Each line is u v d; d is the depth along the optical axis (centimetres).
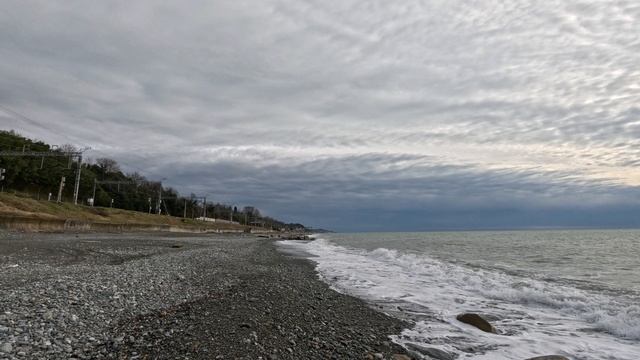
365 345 879
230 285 1509
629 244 5941
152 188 14975
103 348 724
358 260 3294
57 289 1132
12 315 845
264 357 726
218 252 3272
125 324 879
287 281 1788
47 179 8350
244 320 962
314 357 761
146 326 865
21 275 1429
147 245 3569
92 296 1087
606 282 2045
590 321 1194
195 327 869
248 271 2075
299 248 5388
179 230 8806
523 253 4200
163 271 1755
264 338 835
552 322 1184
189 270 1886
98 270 1658
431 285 1855
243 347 765
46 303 966
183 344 755
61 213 6150
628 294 1664
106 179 12700
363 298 1521
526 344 959
